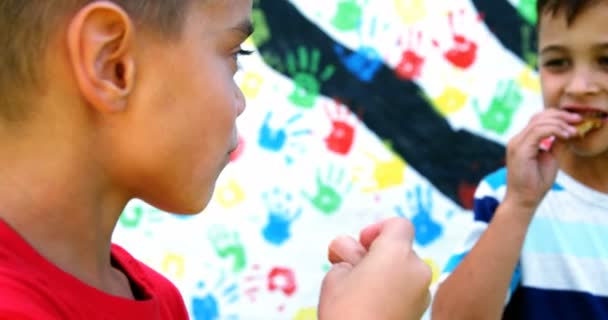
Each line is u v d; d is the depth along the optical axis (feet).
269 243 8.42
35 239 2.24
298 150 8.52
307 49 8.57
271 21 8.57
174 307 3.07
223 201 8.47
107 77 2.21
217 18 2.40
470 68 8.59
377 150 8.54
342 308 2.24
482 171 8.52
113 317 2.39
